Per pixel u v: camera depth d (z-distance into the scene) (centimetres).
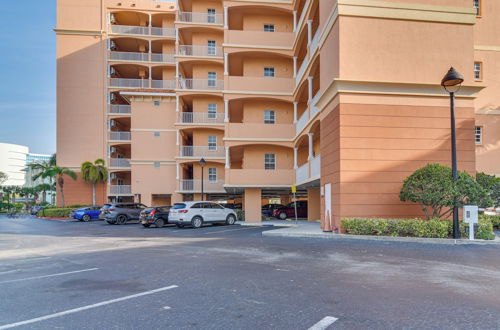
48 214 3503
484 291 578
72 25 3731
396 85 1406
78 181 3656
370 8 1438
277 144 2494
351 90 1401
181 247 1138
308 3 1998
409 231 1216
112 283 659
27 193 9006
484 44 1919
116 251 1076
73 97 3691
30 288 634
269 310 491
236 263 833
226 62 2575
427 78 1438
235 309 498
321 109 1645
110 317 473
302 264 810
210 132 3216
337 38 1443
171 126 3488
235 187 2452
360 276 686
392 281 645
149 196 3412
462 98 1440
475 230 1170
